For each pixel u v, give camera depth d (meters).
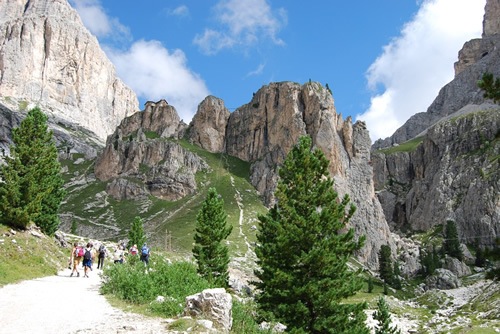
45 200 57.69
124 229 187.25
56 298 27.78
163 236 166.00
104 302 27.48
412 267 186.00
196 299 22.69
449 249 181.38
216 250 62.09
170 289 30.28
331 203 41.06
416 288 160.62
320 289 36.81
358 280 39.22
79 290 32.09
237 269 119.69
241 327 23.92
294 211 39.28
